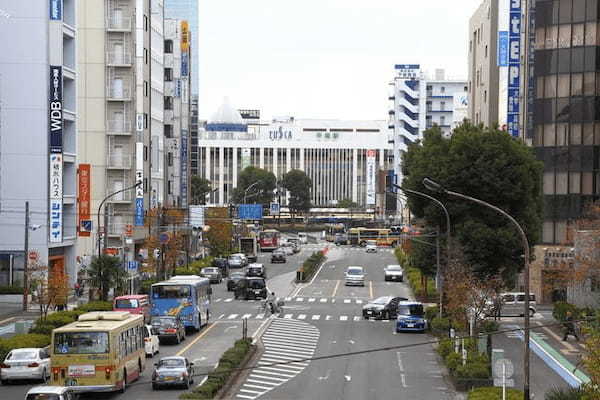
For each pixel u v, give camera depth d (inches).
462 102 7121.1
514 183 2588.6
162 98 4894.2
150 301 2426.2
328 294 3700.8
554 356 2112.5
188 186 5438.0
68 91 3277.6
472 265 2549.2
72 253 3314.5
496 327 2348.7
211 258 4906.5
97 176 4008.4
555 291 3260.3
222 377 1619.1
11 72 3063.5
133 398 1502.2
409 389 1647.4
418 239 3053.6
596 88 3243.1
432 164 2645.2
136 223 3973.9
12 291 2992.1
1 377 1638.8
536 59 3339.1
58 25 3078.2
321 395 1574.8
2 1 3053.6
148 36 4325.8
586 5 3245.6
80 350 1477.6
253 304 3316.9
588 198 3243.1
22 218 3075.8
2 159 3065.9
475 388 1539.1
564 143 3280.0
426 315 2657.5
